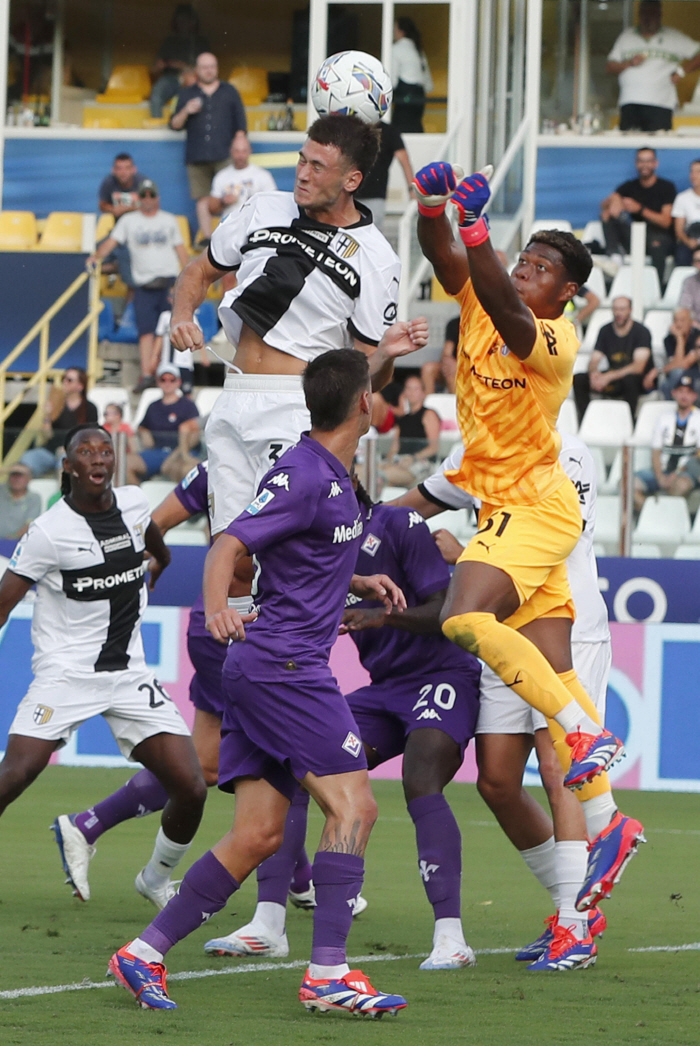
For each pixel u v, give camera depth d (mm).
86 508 14414
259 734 10359
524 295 12055
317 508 10242
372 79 13461
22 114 46500
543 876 12844
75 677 14227
